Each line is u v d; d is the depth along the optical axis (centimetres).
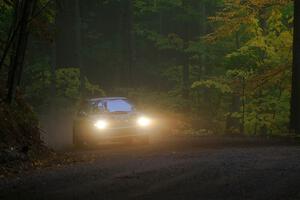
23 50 2477
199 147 2267
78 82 5162
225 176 1405
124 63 5738
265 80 3303
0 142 2034
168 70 5350
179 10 5219
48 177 1585
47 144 3178
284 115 3416
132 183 1390
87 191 1322
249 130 3556
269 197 1148
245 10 3281
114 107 2691
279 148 2061
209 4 5250
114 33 6456
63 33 5666
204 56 4431
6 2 2572
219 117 4381
